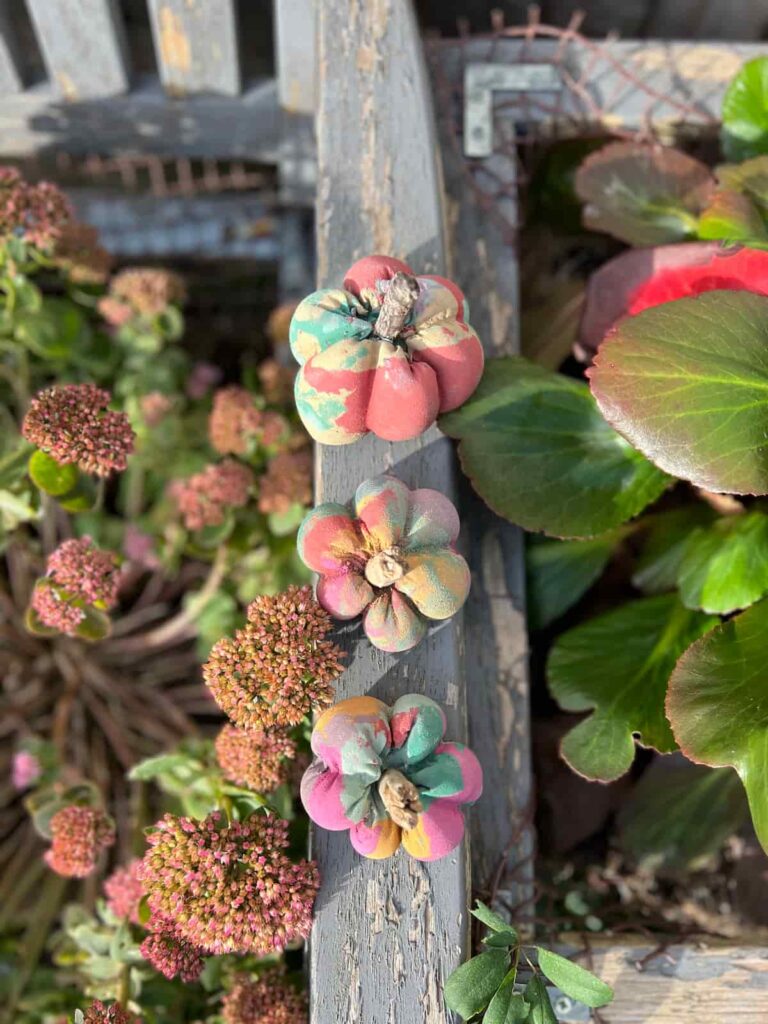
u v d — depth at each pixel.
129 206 0.80
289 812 0.48
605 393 0.44
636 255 0.54
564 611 0.61
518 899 0.50
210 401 0.73
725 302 0.45
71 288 0.64
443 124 0.60
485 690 0.53
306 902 0.40
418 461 0.48
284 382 0.65
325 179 0.51
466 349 0.42
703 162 0.67
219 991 0.53
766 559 0.51
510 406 0.51
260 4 0.78
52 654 0.79
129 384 0.68
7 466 0.50
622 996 0.46
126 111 0.72
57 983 0.64
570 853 0.62
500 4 0.80
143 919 0.45
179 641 0.79
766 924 0.58
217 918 0.39
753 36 0.79
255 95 0.71
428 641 0.44
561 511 0.50
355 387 0.40
